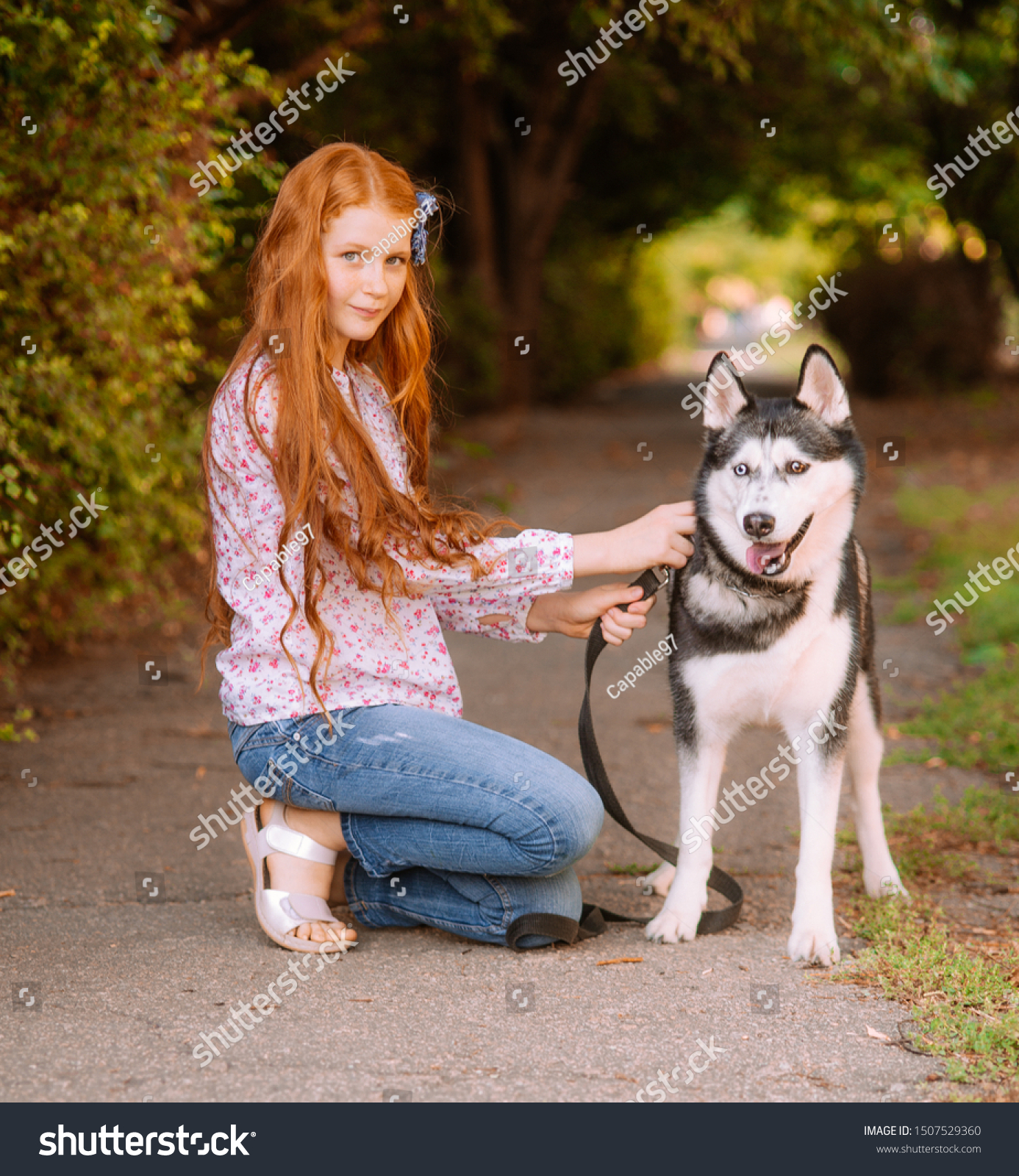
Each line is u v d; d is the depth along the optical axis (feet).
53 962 9.01
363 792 8.93
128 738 16.17
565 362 73.51
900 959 8.89
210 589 9.50
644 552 9.50
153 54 14.25
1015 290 60.18
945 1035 7.85
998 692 17.48
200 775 14.67
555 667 20.98
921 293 72.64
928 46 23.47
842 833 12.44
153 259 15.24
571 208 71.26
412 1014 8.13
